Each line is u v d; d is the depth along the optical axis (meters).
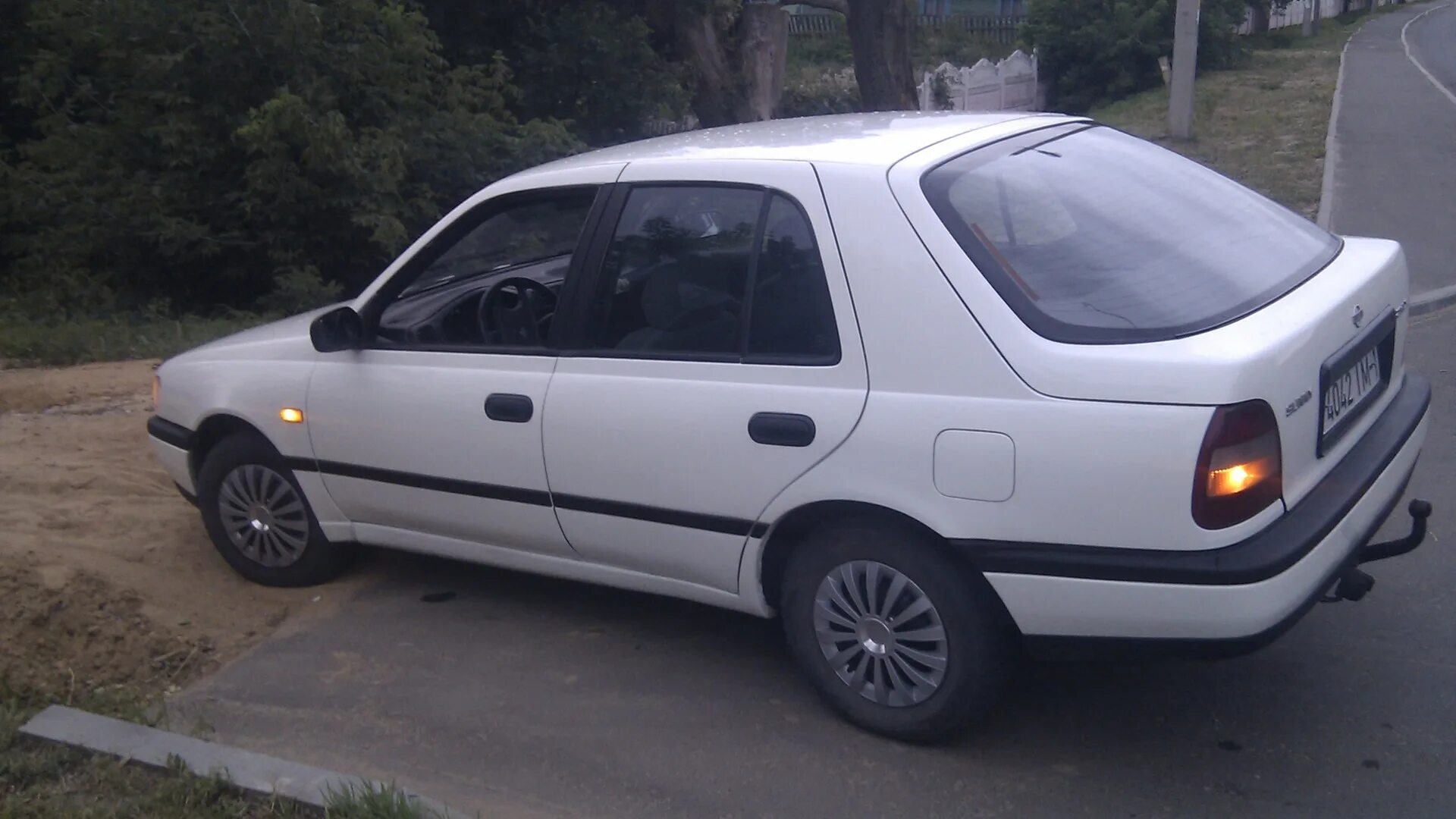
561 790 3.91
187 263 12.20
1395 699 4.24
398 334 4.90
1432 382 7.86
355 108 11.97
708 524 4.13
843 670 4.09
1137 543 3.43
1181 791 3.79
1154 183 4.35
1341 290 3.95
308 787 3.67
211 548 5.74
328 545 5.30
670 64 16.11
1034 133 4.39
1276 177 15.46
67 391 8.69
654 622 5.04
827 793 3.83
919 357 3.69
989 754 4.01
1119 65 30.11
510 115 13.16
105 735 4.03
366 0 11.80
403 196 12.12
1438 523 5.66
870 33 17.64
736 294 4.06
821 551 4.01
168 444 5.52
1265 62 34.44
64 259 12.06
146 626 4.86
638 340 4.27
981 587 3.75
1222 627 3.40
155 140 11.68
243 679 4.66
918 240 3.73
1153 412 3.38
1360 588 3.82
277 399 5.11
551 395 4.38
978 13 43.50
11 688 4.43
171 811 3.62
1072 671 4.51
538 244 4.63
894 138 4.17
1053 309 3.61
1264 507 3.44
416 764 4.08
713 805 3.80
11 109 13.79
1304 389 3.57
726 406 4.01
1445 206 13.16
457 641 4.93
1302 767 3.88
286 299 11.52
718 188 4.15
